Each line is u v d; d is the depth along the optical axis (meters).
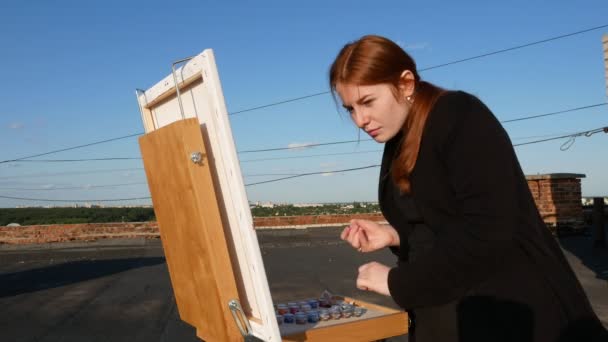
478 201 1.26
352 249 13.51
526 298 1.30
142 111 2.09
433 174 1.37
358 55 1.37
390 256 11.74
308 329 1.55
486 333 1.32
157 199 1.86
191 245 1.64
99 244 16.78
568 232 12.77
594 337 1.32
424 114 1.37
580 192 12.95
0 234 17.27
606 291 6.44
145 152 1.84
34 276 9.95
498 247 1.25
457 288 1.32
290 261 11.09
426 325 1.47
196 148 1.49
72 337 5.25
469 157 1.28
